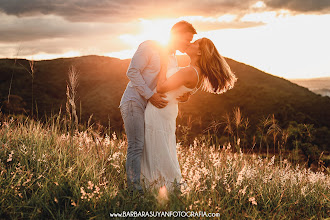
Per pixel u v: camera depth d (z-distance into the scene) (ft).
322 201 12.48
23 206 9.29
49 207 9.54
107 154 14.11
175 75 11.20
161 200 10.55
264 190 12.46
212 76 11.64
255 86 255.09
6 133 14.05
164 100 11.55
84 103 193.16
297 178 14.51
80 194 10.03
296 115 207.00
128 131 11.66
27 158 12.26
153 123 11.68
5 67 205.05
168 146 11.99
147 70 11.75
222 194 11.69
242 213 10.42
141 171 12.01
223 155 15.55
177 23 11.60
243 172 12.28
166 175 11.84
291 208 11.69
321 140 79.97
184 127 16.94
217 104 197.67
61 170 11.32
